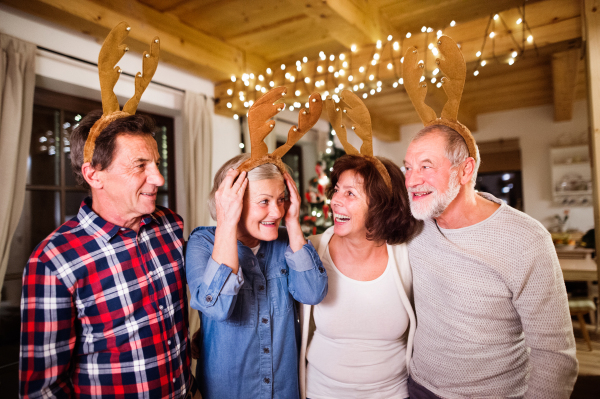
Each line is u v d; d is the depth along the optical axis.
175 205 3.34
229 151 3.63
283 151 1.09
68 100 2.59
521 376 1.12
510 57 2.56
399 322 1.24
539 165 5.61
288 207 1.10
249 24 2.91
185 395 1.07
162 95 3.06
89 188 1.04
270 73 3.17
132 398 0.95
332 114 1.29
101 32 2.43
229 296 0.94
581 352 3.23
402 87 4.09
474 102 5.12
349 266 1.27
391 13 2.88
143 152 0.97
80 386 0.95
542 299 1.01
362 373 1.22
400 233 1.22
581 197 5.33
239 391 1.05
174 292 1.07
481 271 1.08
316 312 1.26
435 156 1.08
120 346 0.95
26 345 0.88
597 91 2.07
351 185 1.17
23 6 2.08
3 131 1.99
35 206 2.38
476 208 1.14
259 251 1.15
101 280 0.94
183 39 2.86
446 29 2.66
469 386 1.11
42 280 0.88
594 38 2.08
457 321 1.11
